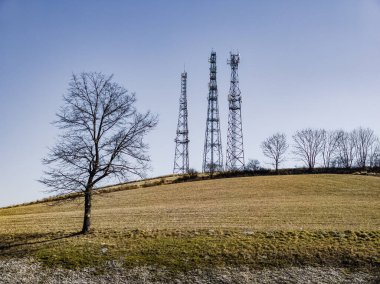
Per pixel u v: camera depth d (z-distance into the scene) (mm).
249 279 32031
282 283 31297
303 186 80625
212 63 101875
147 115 44500
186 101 107562
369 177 93438
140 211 57375
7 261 36344
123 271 33875
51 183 42438
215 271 33375
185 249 37219
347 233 40438
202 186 84375
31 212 68312
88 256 36531
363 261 34094
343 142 134875
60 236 42625
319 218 48656
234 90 104438
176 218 50438
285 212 52688
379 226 44000
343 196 69062
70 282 32438
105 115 43688
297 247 36938
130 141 43844
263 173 105500
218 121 102438
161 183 93250
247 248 37000
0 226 49812
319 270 33062
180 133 108250
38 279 33000
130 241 39812
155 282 32219
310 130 132250
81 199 74312
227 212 53531
